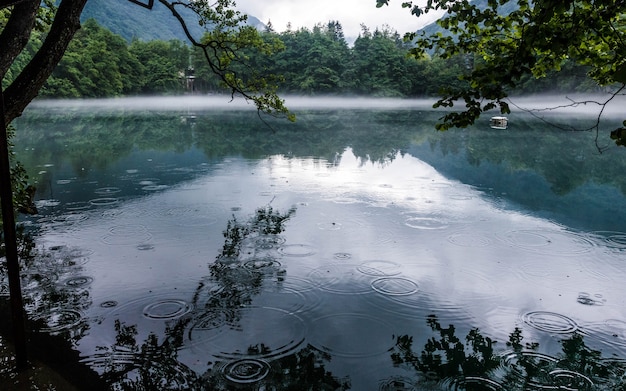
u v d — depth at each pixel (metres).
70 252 7.40
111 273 6.58
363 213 10.03
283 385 4.12
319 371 4.34
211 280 6.40
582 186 13.65
